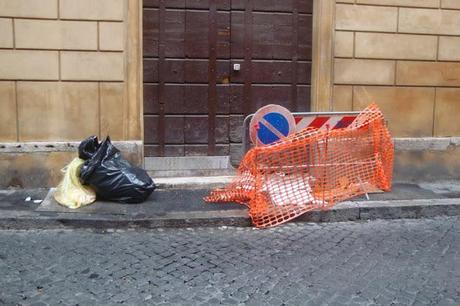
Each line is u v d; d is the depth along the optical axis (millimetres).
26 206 6242
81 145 6449
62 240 5441
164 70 7445
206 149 7656
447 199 6844
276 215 6125
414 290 4277
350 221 6312
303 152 6277
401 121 7918
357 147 6738
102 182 6320
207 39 7520
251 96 7711
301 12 7742
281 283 4387
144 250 5168
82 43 6941
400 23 7750
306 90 7859
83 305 3947
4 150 6887
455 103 8047
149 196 6664
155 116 7477
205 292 4199
